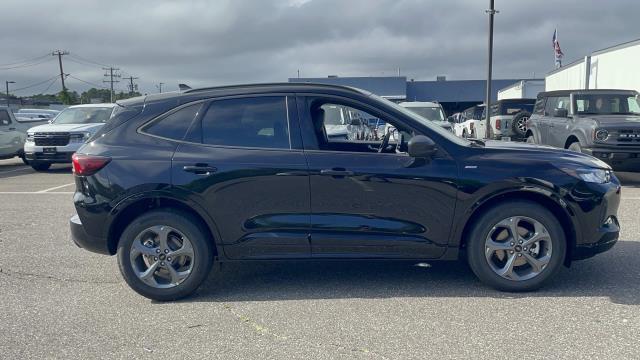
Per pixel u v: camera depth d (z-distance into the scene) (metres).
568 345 3.70
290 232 4.72
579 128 11.02
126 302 4.75
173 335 4.03
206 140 4.79
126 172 4.68
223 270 5.60
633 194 9.70
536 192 4.65
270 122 4.81
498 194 4.66
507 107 18.83
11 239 7.03
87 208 4.73
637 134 10.31
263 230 4.72
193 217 4.76
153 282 4.73
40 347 3.87
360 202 4.67
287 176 4.64
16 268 5.75
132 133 4.82
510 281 4.70
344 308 4.48
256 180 4.66
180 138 4.80
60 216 8.54
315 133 4.79
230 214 4.70
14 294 4.97
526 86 27.52
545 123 12.79
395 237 4.71
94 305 4.68
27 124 16.98
